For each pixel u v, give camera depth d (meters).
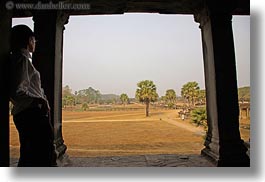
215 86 4.01
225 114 3.93
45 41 3.93
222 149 3.77
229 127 3.89
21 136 2.60
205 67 4.64
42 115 2.61
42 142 2.63
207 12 4.20
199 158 4.28
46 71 3.87
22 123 2.55
